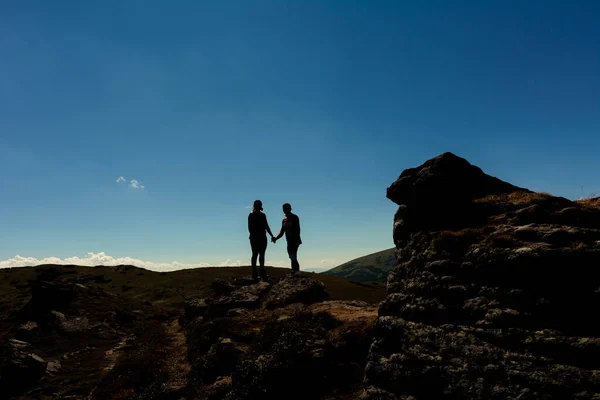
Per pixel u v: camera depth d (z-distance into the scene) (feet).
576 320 23.11
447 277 30.09
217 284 87.92
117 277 247.29
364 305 54.80
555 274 24.81
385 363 29.91
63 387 60.03
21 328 93.91
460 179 36.24
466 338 26.30
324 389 36.19
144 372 55.98
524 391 22.07
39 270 253.65
